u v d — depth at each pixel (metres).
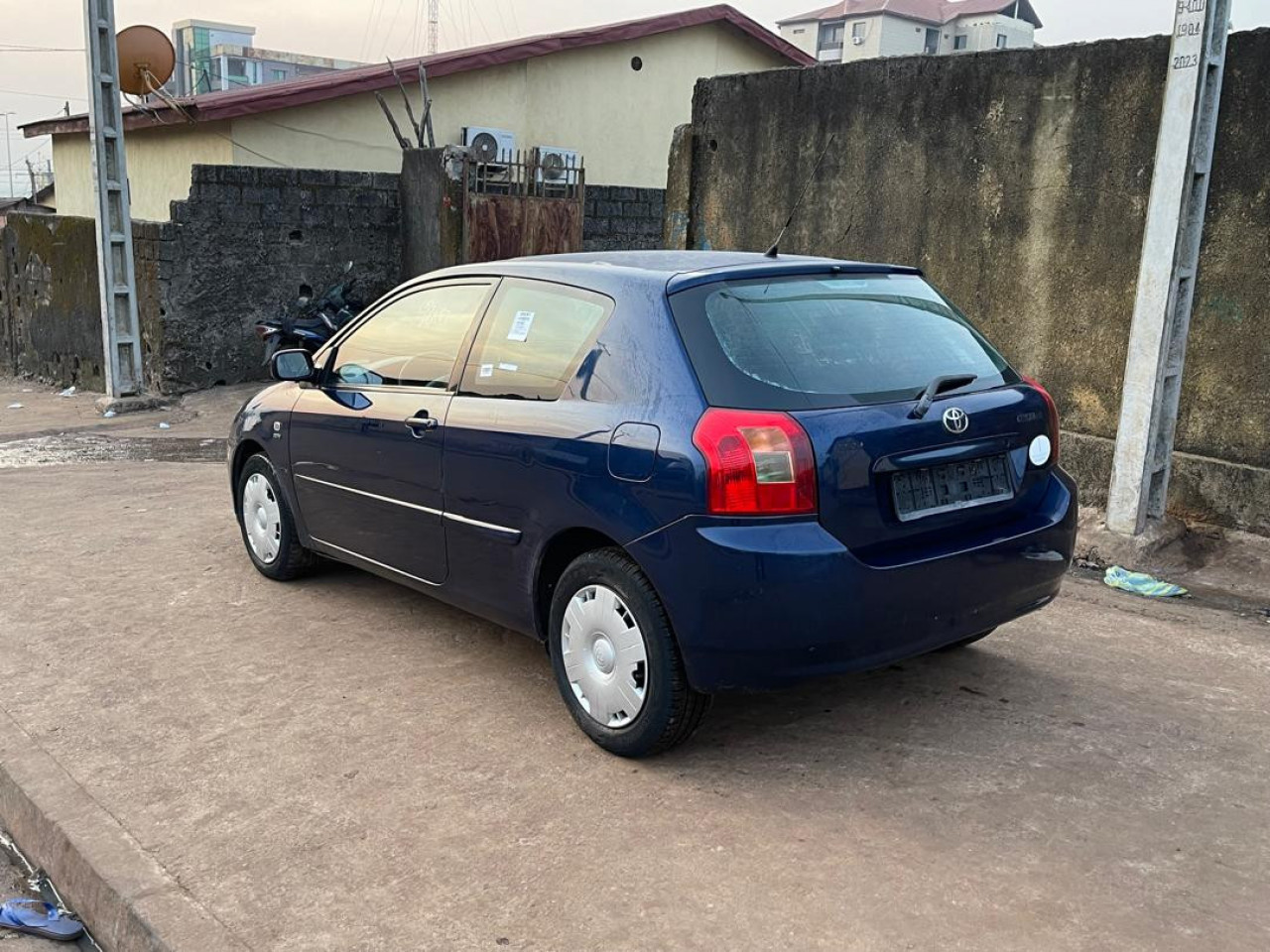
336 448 5.07
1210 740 4.05
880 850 3.33
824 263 4.18
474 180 13.38
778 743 4.03
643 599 3.67
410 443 4.57
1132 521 6.10
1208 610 5.52
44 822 3.60
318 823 3.53
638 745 3.81
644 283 3.93
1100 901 3.08
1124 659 4.83
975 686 4.52
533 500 4.00
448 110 15.97
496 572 4.27
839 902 3.08
